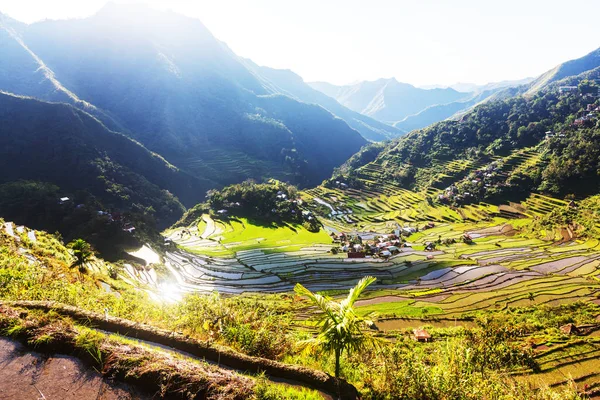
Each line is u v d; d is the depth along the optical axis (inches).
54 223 3430.1
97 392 202.4
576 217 3838.6
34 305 291.1
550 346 1071.0
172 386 208.7
